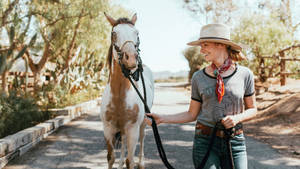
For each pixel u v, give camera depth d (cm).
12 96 587
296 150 434
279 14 1917
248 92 196
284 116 655
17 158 416
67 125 698
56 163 395
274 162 386
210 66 199
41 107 754
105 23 927
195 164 201
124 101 288
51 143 511
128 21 278
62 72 1020
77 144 505
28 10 700
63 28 831
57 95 876
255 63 1331
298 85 972
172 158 420
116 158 425
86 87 1179
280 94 892
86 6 784
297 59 1022
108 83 305
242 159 191
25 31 681
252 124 657
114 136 315
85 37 917
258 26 1406
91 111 984
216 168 189
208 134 195
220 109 191
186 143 515
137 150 468
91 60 1210
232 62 196
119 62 260
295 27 1986
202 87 195
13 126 534
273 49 1313
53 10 760
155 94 1864
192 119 211
